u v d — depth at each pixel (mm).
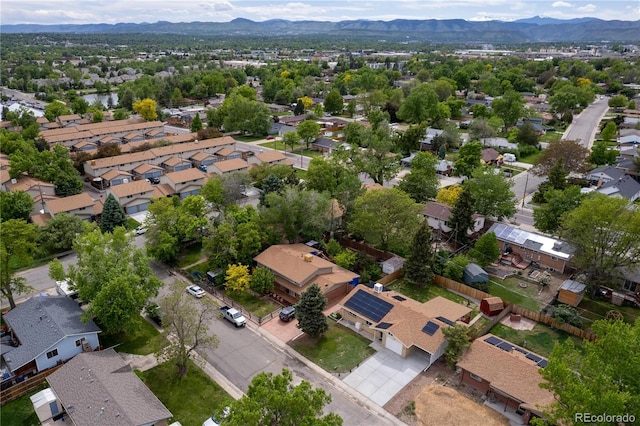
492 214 75500
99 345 46312
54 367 42781
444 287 59406
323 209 66000
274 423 29938
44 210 78562
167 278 61000
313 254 62875
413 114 149750
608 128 127875
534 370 38812
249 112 141625
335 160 88688
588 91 183125
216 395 40281
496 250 62688
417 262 58500
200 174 94562
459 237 68625
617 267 55219
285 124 152750
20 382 41000
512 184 83562
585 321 51906
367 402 39531
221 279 58719
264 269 56969
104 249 49656
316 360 45000
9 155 101625
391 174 90625
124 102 181250
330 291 55500
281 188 78250
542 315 51469
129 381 38531
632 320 51500
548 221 68875
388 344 46844
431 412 38531
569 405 28781
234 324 50562
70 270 47969
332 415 29422
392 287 58969
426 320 46562
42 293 53844
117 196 81688
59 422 37219
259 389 29844
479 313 53219
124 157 103438
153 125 136250
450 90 185125
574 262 58375
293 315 51906
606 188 86812
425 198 82062
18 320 46562
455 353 42844
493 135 126500
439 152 118062
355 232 65875
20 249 51156
